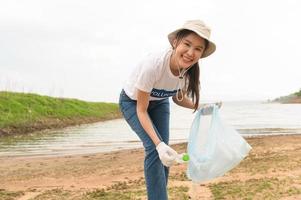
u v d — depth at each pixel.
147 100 3.78
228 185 6.93
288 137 15.74
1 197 6.96
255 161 9.59
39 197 6.82
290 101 169.62
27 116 30.81
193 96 4.01
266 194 6.20
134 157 12.10
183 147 14.22
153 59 3.66
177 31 3.62
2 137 22.81
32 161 12.55
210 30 3.60
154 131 3.73
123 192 6.75
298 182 6.98
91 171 9.80
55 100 43.09
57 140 20.55
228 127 4.03
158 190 3.90
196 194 6.34
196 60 3.65
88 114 44.50
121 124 37.06
